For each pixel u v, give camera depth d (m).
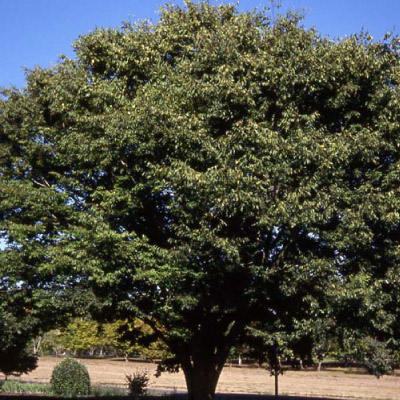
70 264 16.19
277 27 18.03
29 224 17.83
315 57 16.86
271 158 15.62
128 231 18.25
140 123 16.39
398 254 16.33
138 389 31.44
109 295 16.95
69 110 18.11
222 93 16.53
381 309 16.33
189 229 16.53
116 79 18.42
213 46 17.31
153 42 18.78
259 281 17.30
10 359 29.36
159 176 16.55
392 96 16.45
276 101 16.84
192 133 16.08
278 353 21.03
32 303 17.81
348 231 15.70
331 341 18.00
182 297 17.12
